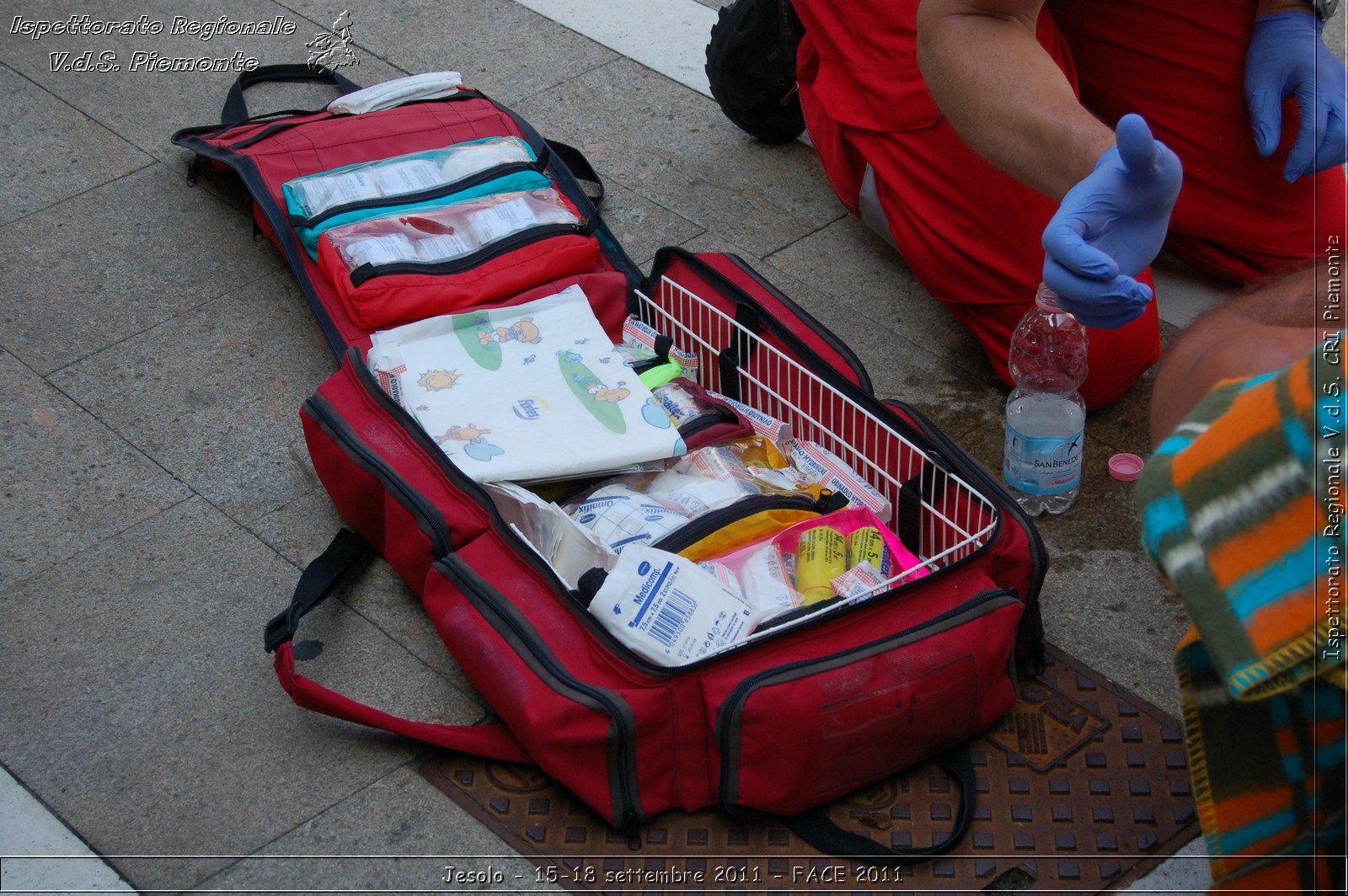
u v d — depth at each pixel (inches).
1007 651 82.4
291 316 126.0
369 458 93.7
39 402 116.2
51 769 85.7
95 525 104.5
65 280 130.2
